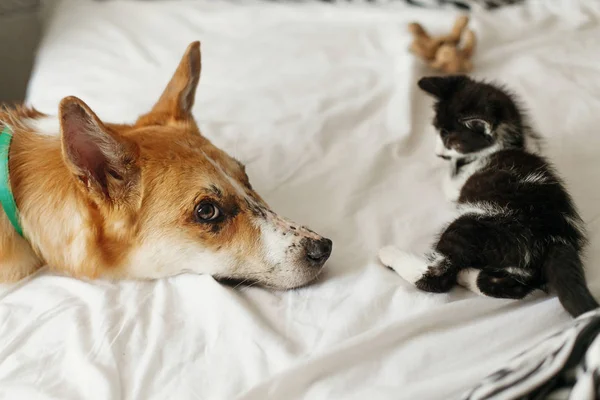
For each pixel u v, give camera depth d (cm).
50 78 100
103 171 66
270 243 68
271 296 67
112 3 118
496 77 94
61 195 68
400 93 92
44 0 124
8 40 123
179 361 61
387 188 79
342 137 87
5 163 69
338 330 63
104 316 65
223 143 85
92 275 69
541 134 81
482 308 63
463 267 66
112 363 61
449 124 75
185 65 75
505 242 64
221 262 68
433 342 61
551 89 91
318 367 59
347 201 77
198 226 67
